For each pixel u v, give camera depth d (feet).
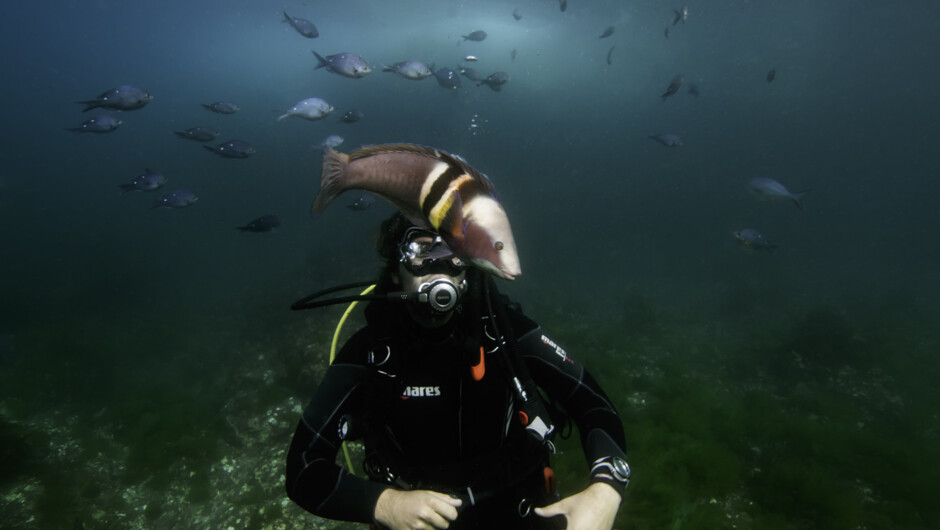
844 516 13.66
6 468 18.74
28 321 42.45
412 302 4.52
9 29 185.78
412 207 2.53
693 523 13.42
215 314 44.62
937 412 22.39
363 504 4.16
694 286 54.65
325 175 2.35
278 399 22.71
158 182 23.48
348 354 5.42
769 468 15.70
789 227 120.78
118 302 49.06
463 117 228.43
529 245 77.82
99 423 23.93
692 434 18.57
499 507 5.28
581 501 4.05
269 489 17.48
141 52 243.40
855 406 22.79
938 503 14.75
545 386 5.66
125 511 17.43
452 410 5.15
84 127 21.01
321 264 43.45
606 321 38.19
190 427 21.65
